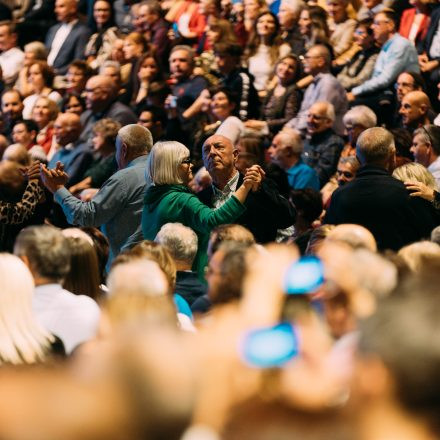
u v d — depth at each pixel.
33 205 11.81
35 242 7.11
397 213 10.20
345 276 4.72
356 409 2.50
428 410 2.38
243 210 10.22
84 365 2.39
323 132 16.14
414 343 2.39
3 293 6.11
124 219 11.37
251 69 18.98
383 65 17.36
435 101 17.42
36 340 6.11
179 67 18.55
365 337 2.48
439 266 3.97
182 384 2.28
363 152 10.43
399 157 13.33
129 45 20.03
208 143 11.17
